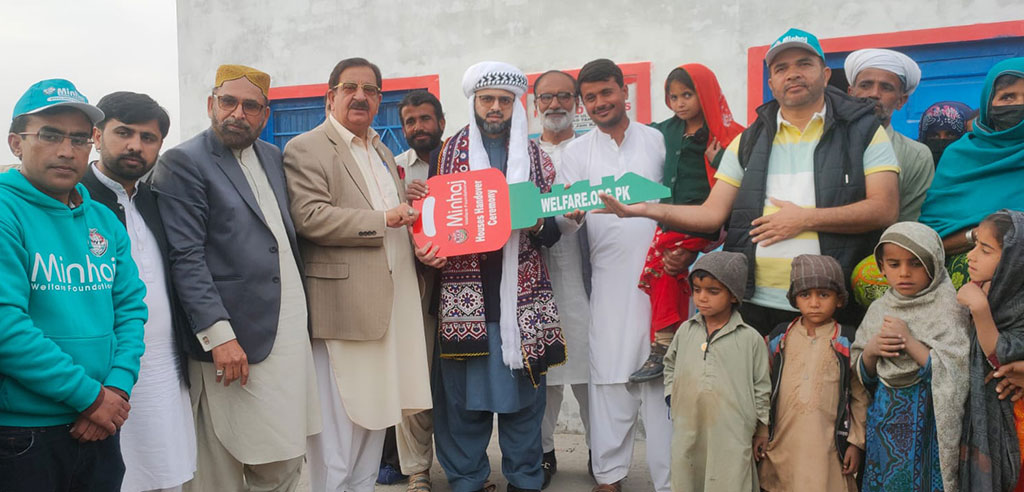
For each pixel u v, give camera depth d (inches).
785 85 118.3
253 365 117.3
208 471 120.5
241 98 118.0
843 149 118.0
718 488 115.6
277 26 221.6
